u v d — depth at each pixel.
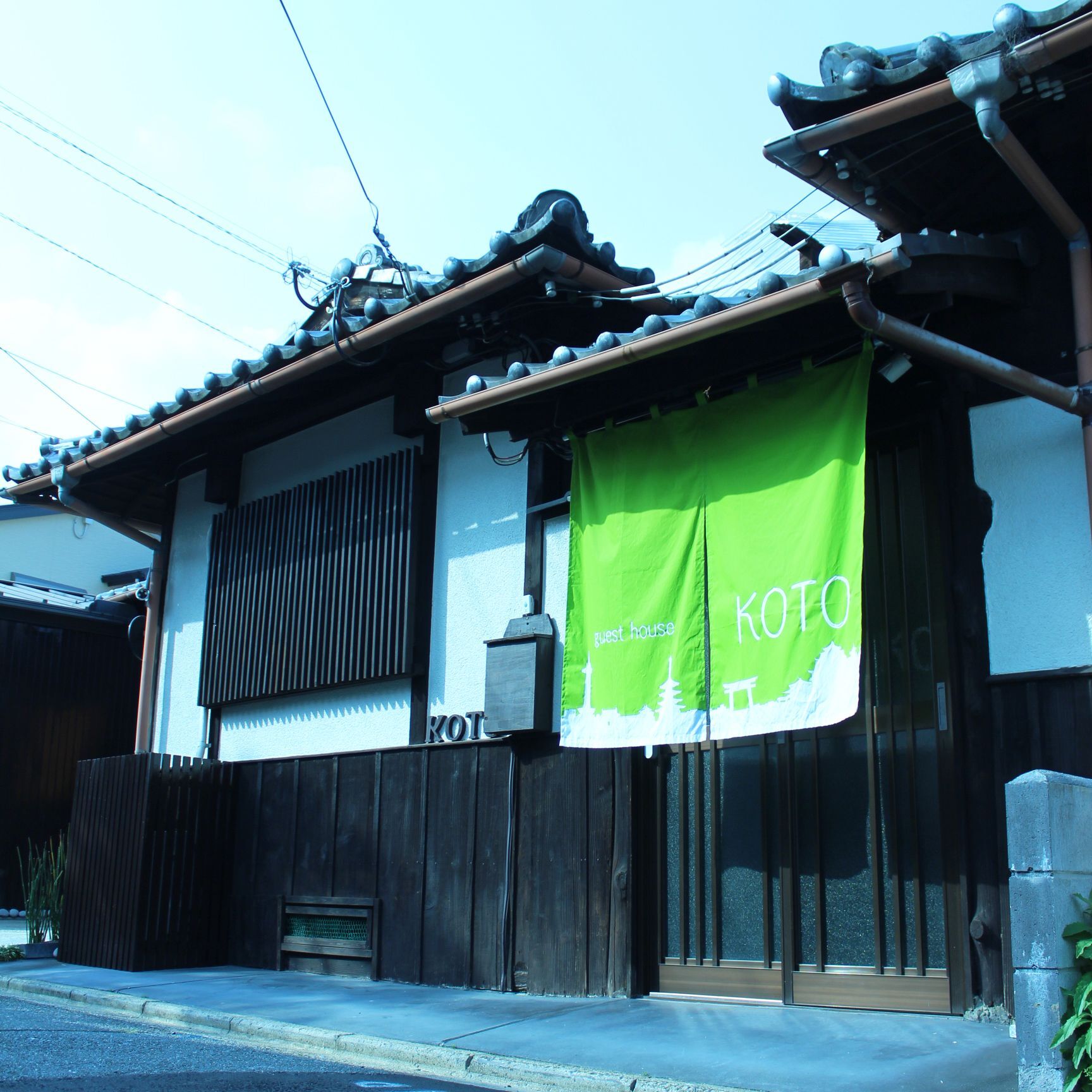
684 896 7.07
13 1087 4.85
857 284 5.41
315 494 10.05
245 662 10.32
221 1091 4.90
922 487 6.44
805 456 6.47
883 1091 4.60
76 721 13.72
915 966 6.02
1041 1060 4.05
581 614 7.55
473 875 8.10
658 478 7.23
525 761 7.99
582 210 7.84
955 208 6.51
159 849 9.43
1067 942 4.16
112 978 8.66
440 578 8.98
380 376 9.78
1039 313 6.11
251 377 9.36
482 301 8.23
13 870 12.81
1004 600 5.97
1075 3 5.07
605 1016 6.44
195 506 11.59
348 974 8.74
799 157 5.89
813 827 6.56
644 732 6.93
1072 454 5.89
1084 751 5.54
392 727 9.05
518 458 8.62
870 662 6.48
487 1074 5.50
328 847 9.16
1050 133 6.05
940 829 6.03
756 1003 6.57
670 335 6.23
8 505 19.36
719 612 6.71
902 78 5.54
